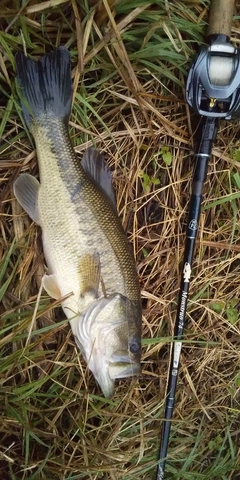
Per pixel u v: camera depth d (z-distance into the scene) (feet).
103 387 1.41
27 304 1.48
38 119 1.37
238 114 1.49
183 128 1.63
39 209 1.38
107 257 1.41
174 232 1.67
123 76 1.49
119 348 1.41
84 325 1.39
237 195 1.66
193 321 1.70
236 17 1.57
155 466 1.66
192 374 1.74
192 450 1.71
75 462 1.55
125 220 1.60
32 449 1.55
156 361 1.66
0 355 1.48
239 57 1.42
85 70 1.46
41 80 1.37
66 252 1.38
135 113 1.57
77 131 1.51
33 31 1.42
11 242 1.49
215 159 1.67
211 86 1.42
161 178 1.65
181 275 1.59
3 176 1.47
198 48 1.58
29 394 1.48
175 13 1.53
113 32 1.44
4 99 1.44
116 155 1.56
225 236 1.73
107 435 1.60
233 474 1.81
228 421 1.78
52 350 1.55
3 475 1.54
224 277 1.72
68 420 1.58
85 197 1.39
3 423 1.46
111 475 1.60
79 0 1.42
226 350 1.76
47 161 1.37
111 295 1.40
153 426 1.68
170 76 1.54
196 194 1.53
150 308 1.65
